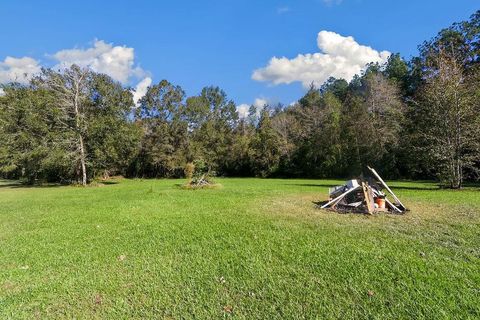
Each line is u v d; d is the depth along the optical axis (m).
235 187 23.81
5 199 19.22
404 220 9.90
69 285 5.43
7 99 34.53
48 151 31.38
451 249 6.89
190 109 51.38
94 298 4.96
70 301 4.88
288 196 16.80
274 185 26.14
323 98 54.88
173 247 7.46
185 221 10.41
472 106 19.55
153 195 18.73
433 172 28.77
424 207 12.22
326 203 13.58
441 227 8.87
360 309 4.45
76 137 32.31
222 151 52.97
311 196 16.69
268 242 7.63
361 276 5.49
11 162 35.53
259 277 5.56
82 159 32.31
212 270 5.94
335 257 6.45
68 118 32.94
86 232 9.21
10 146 33.34
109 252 7.21
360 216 10.70
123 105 35.28
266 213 11.54
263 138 49.47
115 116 34.47
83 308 4.67
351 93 53.56
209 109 56.25
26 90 34.50
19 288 5.38
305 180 36.88
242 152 52.72
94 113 34.41
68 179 36.12
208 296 4.93
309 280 5.39
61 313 4.54
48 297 5.02
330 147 42.91
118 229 9.49
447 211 11.27
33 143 31.66
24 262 6.69
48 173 36.31
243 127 59.62
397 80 45.81
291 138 48.88
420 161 23.73
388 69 51.41
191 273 5.83
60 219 11.40
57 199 18.20
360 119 38.81
